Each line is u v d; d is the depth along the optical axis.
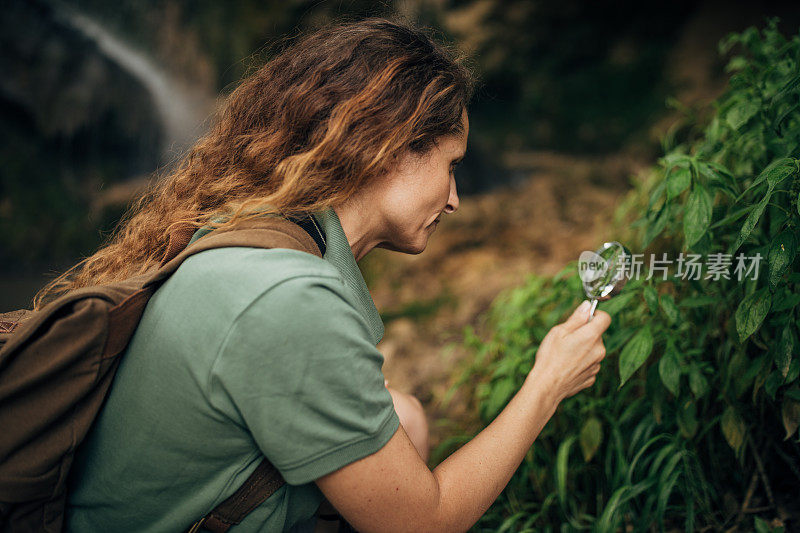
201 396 0.82
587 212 5.09
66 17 6.96
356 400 0.84
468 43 6.81
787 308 1.11
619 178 5.80
